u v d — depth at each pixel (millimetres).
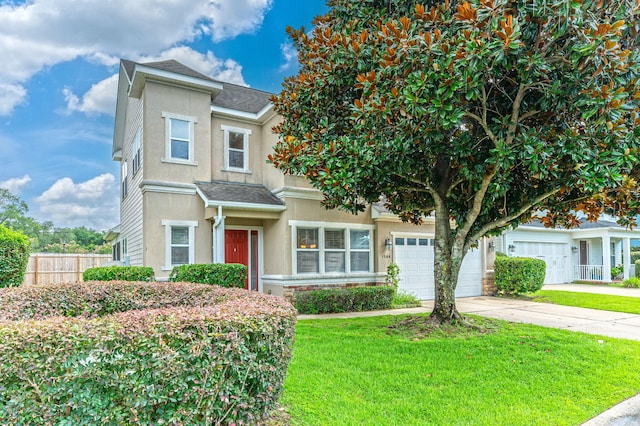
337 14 7863
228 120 12281
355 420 3639
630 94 5305
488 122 6816
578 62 5227
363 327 7855
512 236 18031
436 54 5520
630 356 5723
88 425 2322
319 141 7535
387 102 5906
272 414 3695
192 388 2541
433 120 5785
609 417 3820
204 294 4453
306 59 7965
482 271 14156
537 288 13461
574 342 6527
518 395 4301
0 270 9125
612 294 14148
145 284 4918
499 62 5383
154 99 10820
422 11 5992
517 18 5172
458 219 8406
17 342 2248
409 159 6527
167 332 2502
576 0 4723
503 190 6637
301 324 8211
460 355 5754
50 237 40219
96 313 4512
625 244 20391
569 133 5586
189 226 10984
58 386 2295
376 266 12477
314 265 11469
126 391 2400
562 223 8734
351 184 6676
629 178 6277
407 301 11539
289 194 11156
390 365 5250
